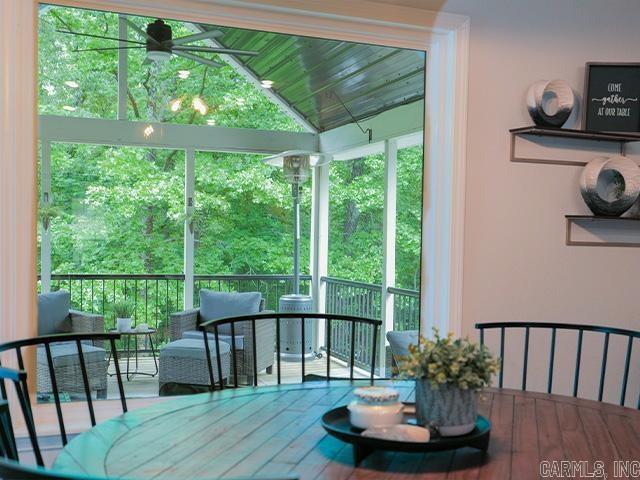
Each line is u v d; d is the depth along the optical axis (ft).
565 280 11.32
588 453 5.07
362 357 14.34
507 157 10.92
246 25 10.16
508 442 5.32
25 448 8.61
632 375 11.69
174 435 5.38
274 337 13.29
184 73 11.75
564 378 11.32
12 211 8.68
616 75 11.28
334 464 4.73
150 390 10.92
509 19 10.89
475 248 10.78
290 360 14.17
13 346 6.28
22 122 8.79
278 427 5.63
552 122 10.81
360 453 4.75
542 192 11.15
